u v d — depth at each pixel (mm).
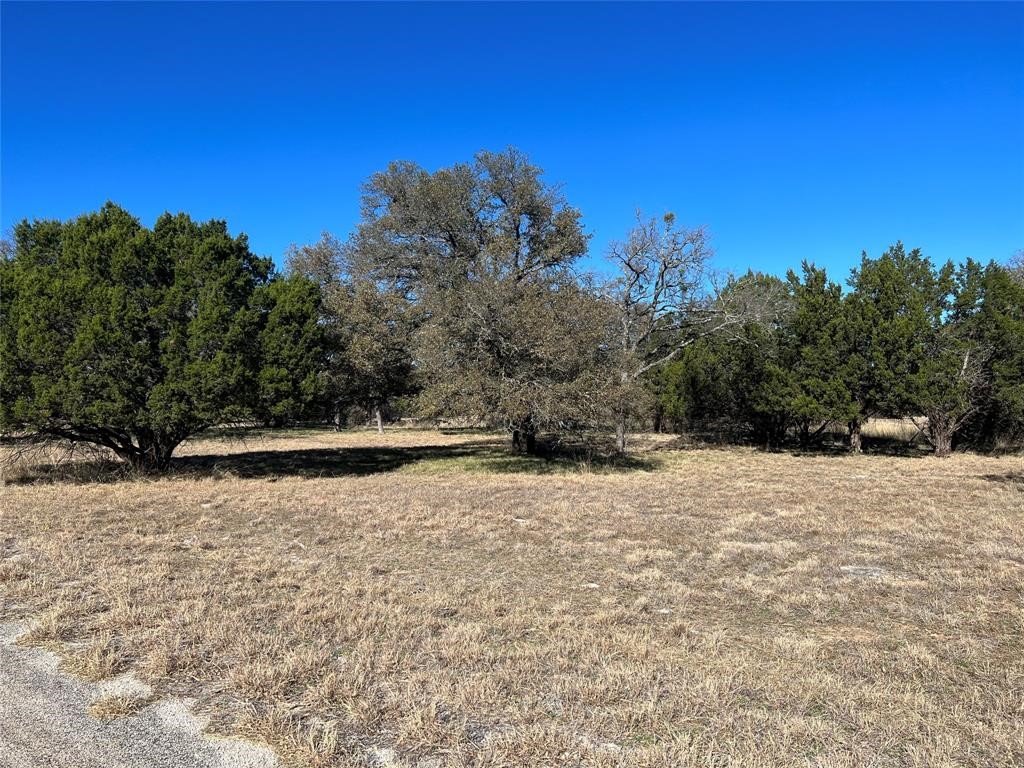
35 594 5918
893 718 3713
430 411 17625
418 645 4809
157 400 14016
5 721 3621
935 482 14680
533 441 23297
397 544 8375
